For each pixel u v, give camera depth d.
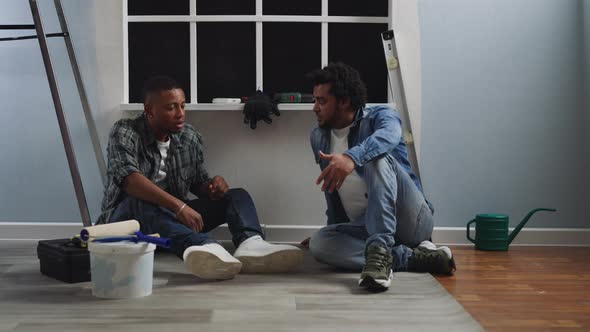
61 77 3.29
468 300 2.08
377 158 2.31
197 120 3.34
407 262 2.51
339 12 3.37
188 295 2.10
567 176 3.36
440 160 3.34
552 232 3.35
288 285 2.26
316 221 3.37
